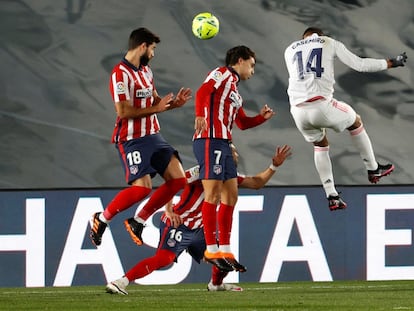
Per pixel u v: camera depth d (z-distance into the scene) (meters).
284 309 21.95
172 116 33.22
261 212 31.77
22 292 29.09
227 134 27.09
